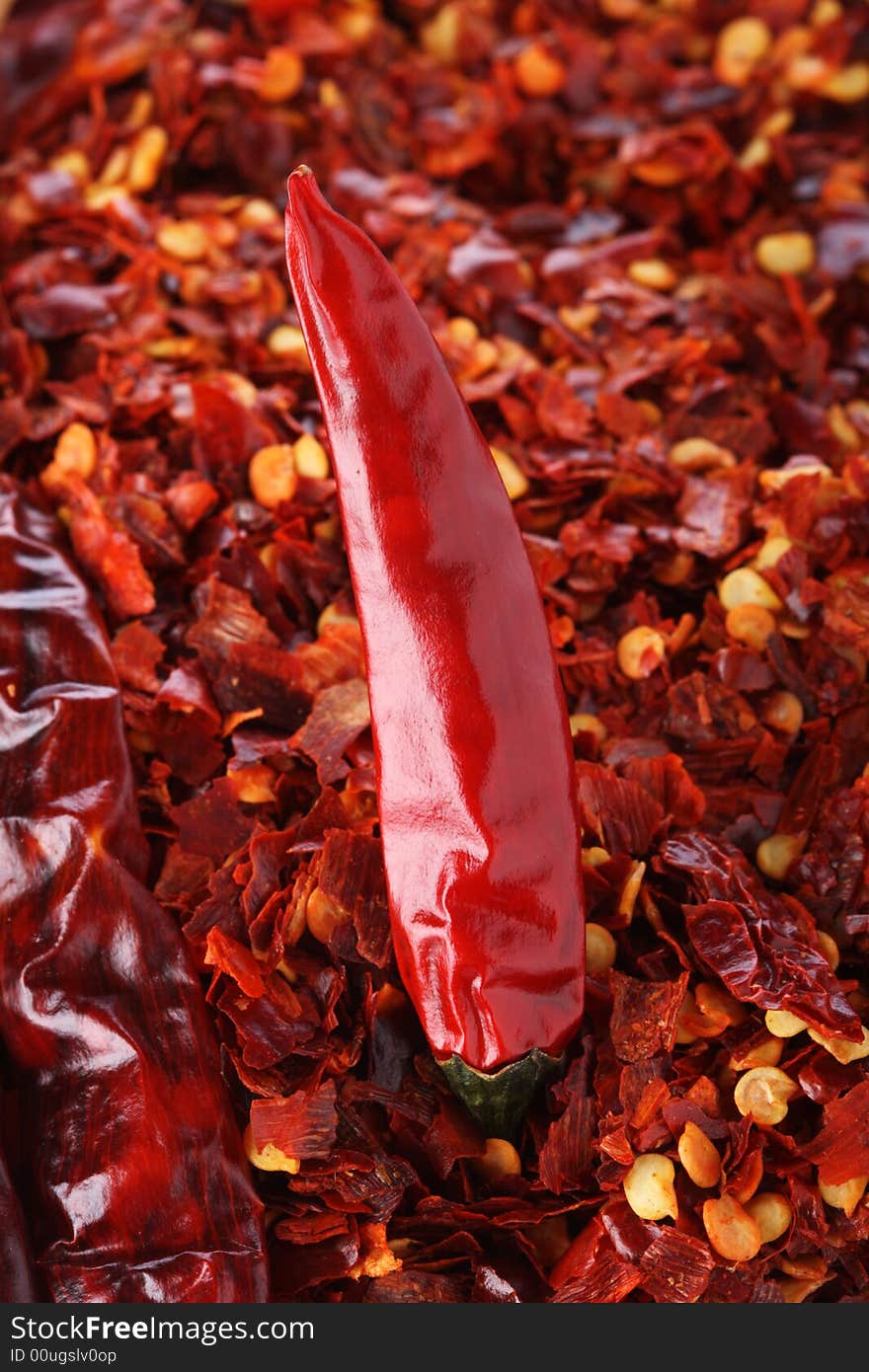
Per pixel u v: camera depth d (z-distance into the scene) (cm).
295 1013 17
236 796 18
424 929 16
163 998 17
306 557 19
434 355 16
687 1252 16
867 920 17
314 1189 16
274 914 17
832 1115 16
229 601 19
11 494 19
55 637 18
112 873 17
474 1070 16
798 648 19
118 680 18
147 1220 16
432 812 16
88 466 20
